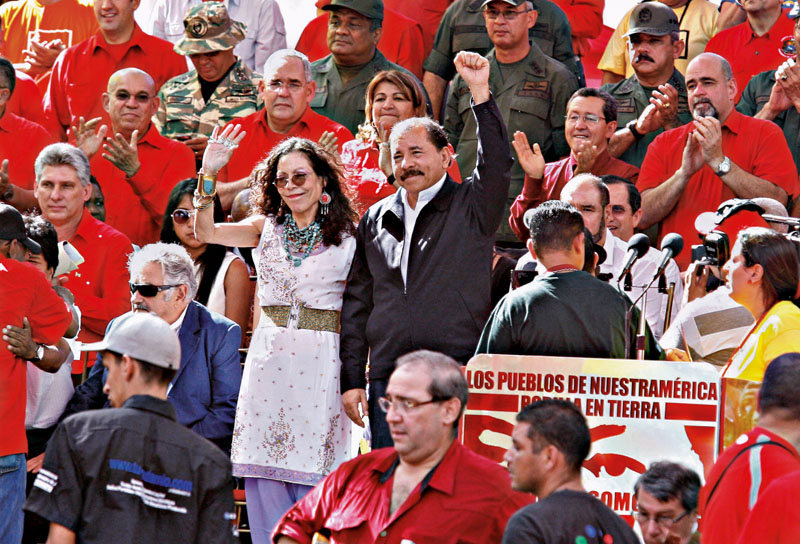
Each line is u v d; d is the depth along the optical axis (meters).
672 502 17.94
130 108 34.06
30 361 23.69
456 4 36.84
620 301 19.48
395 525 16.27
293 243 22.48
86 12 42.22
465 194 21.48
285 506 22.11
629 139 33.50
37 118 37.66
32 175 34.28
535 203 31.00
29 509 15.91
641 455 18.64
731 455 15.59
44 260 25.17
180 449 16.34
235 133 22.84
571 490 14.82
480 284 21.31
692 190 30.72
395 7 39.78
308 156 22.36
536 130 34.34
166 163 34.25
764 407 15.60
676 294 26.52
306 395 22.11
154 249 23.34
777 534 14.24
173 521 16.16
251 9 40.47
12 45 42.41
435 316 21.16
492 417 18.78
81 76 38.03
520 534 14.34
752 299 18.70
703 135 29.83
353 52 35.28
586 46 40.06
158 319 17.00
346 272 22.52
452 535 16.06
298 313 22.36
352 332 22.12
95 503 16.00
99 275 28.88
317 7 41.50
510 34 34.41
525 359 18.80
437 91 37.03
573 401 18.70
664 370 18.67
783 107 32.84
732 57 36.44
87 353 27.34
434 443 16.34
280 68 32.47
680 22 38.09
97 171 34.12
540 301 19.23
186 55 35.44
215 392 23.27
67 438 16.16
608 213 28.14
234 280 26.58
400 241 21.58
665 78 34.78
